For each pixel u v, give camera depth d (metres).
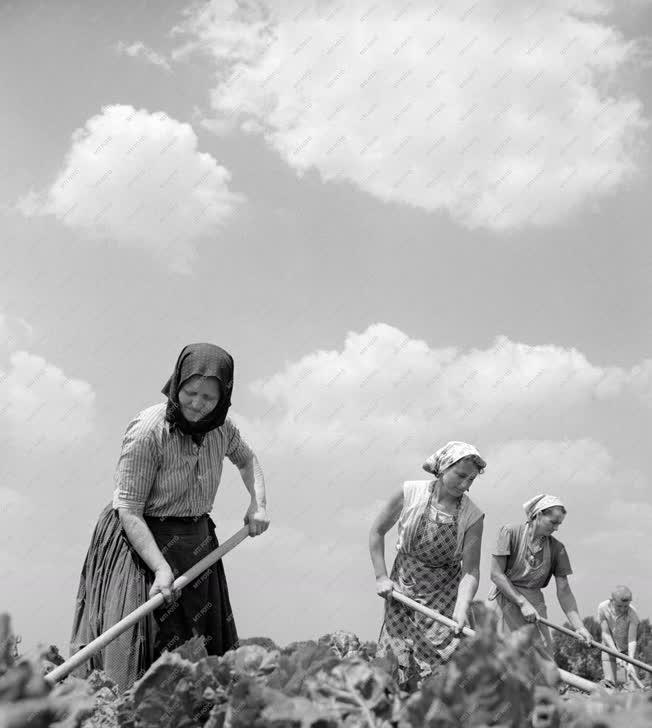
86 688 2.31
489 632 1.75
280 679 2.47
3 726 1.48
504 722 1.76
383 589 5.65
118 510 4.56
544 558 7.72
